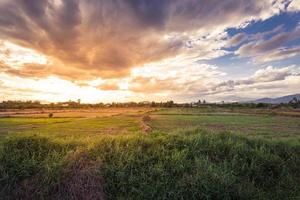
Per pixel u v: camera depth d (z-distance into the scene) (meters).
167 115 74.44
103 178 5.37
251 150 7.12
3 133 27.67
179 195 5.03
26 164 5.57
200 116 68.94
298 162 6.99
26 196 5.00
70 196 4.95
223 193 5.08
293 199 5.39
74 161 5.66
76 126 39.84
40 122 52.00
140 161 6.03
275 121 49.81
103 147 6.55
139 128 30.92
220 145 7.30
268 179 6.12
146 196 5.04
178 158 6.07
